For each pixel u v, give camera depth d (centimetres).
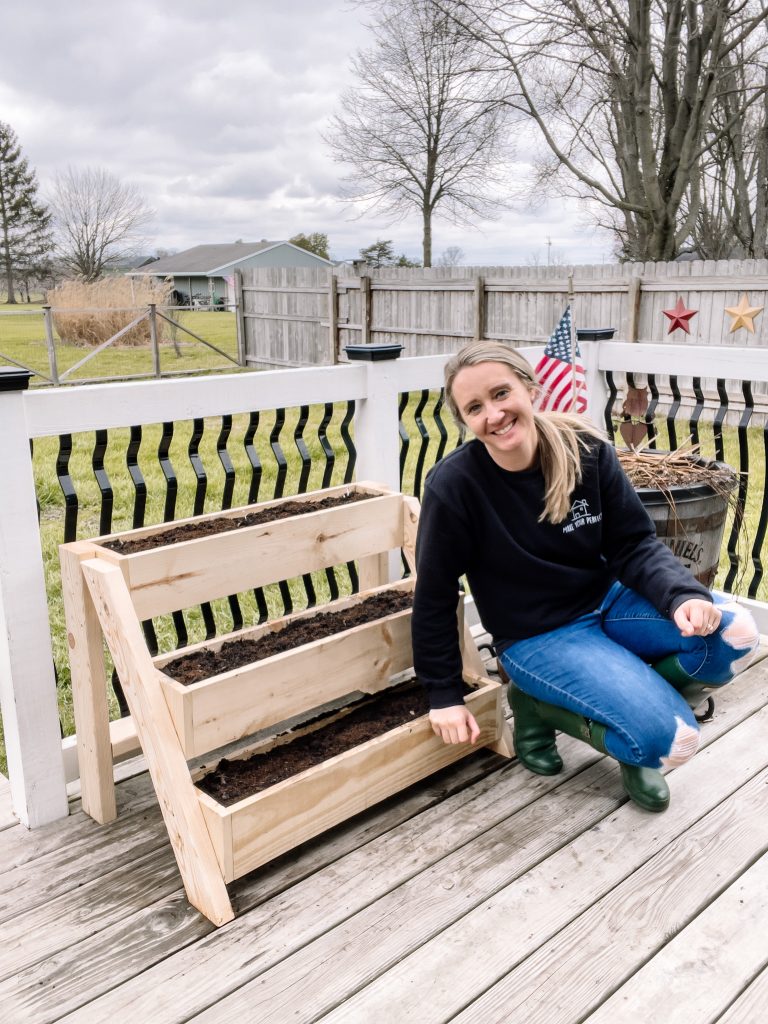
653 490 232
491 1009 141
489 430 173
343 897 169
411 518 229
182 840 166
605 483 192
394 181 1930
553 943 155
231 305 1418
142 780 214
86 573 173
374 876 175
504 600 193
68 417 188
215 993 146
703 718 231
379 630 204
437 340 1044
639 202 1278
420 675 197
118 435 793
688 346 287
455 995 144
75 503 198
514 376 174
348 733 200
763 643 283
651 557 191
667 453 269
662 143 1270
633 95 1223
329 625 211
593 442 191
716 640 181
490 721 215
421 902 167
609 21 1177
